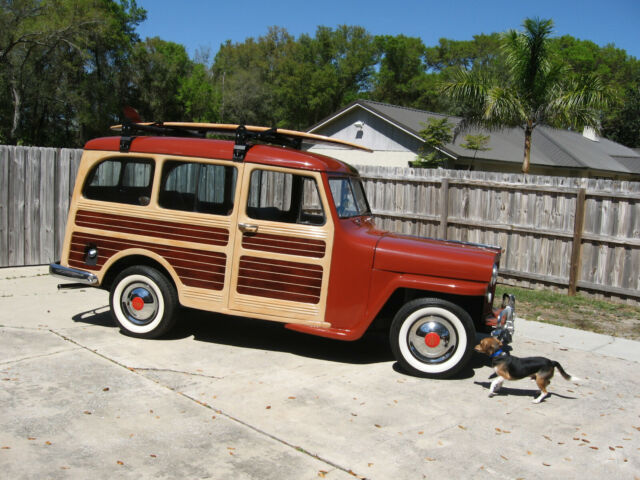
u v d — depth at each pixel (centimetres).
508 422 449
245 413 441
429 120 2031
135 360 545
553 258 931
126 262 625
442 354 532
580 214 888
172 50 6256
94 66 3816
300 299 556
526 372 488
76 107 3534
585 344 667
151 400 456
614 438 428
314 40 6494
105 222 612
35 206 953
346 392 495
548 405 488
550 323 758
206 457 372
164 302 598
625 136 4372
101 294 805
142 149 597
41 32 3097
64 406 437
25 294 782
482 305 552
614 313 813
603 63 6406
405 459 382
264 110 5831
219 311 577
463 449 400
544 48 1387
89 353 557
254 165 567
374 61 6475
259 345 618
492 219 1000
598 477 370
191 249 582
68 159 973
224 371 531
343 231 550
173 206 593
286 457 378
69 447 376
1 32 3058
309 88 5947
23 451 367
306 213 564
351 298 545
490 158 2089
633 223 845
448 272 525
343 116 2412
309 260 553
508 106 1404
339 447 395
